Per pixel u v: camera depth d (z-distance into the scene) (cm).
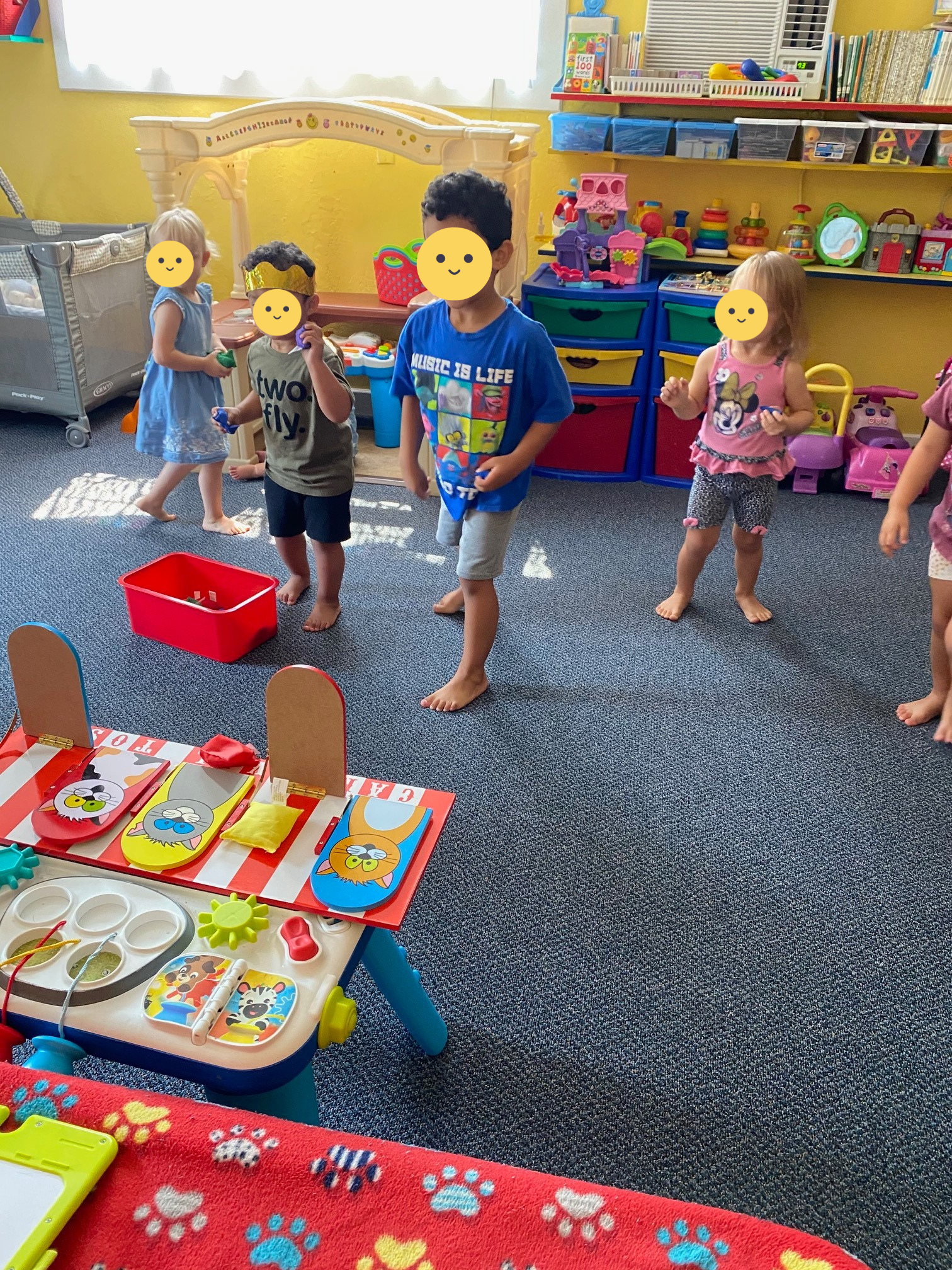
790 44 273
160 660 203
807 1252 58
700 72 282
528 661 210
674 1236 59
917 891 154
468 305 169
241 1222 60
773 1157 114
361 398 335
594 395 292
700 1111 119
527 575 246
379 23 295
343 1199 61
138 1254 59
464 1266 58
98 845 98
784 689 204
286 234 329
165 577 217
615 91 279
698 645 219
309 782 104
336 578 215
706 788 174
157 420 244
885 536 179
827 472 304
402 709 191
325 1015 83
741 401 204
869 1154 115
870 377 316
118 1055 81
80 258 295
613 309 285
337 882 93
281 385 194
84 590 228
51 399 309
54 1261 58
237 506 277
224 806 102
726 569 253
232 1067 77
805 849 161
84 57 319
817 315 311
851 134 271
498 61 294
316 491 202
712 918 147
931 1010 134
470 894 149
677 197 305
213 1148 64
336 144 312
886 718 195
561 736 186
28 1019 81
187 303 234
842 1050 128
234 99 317
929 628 228
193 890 93
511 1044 126
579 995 133
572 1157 113
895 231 283
